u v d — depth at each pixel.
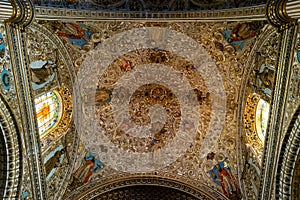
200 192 17.20
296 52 11.85
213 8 13.88
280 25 12.07
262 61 14.10
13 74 12.71
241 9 13.12
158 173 18.08
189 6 14.16
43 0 12.88
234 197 16.05
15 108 12.88
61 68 15.60
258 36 13.79
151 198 17.84
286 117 12.62
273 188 13.23
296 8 10.95
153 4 14.19
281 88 12.83
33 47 13.62
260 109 15.81
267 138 13.76
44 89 14.78
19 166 13.21
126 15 14.31
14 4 11.77
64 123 16.67
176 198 17.69
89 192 17.03
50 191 15.42
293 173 12.46
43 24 13.59
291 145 12.41
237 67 15.70
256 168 14.84
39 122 15.09
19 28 12.43
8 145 12.71
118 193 17.78
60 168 16.12
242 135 16.31
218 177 16.92
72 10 13.59
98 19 14.24
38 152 14.31
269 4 12.04
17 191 13.06
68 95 16.69
